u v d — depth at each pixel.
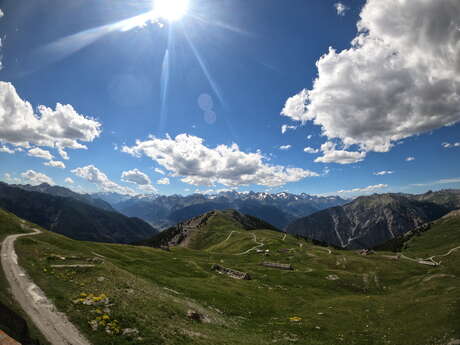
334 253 170.38
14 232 79.56
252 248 181.00
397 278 112.12
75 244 85.00
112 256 90.94
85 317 30.30
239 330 42.94
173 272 89.69
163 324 33.22
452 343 35.44
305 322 53.12
